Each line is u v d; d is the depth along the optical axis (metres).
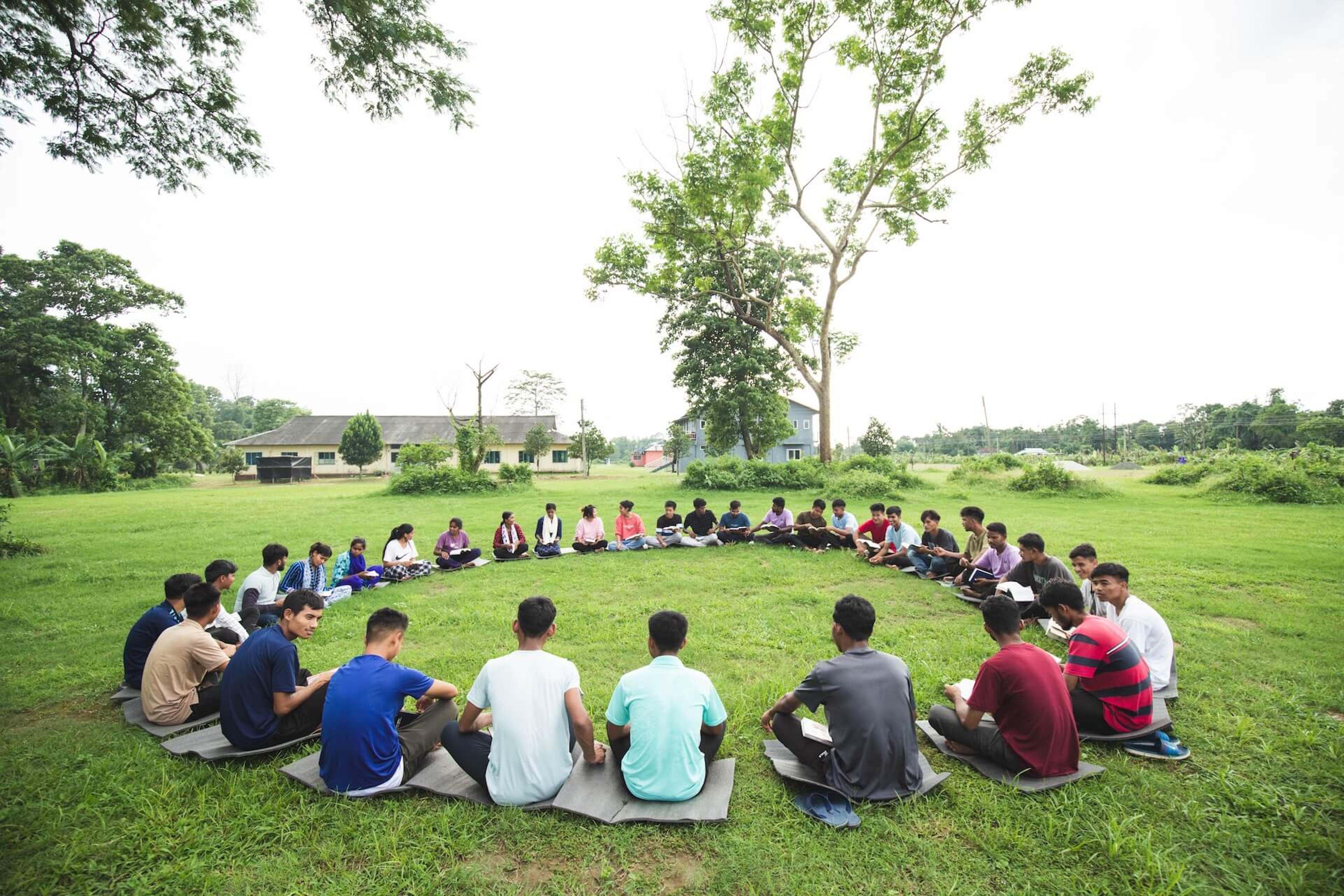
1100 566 4.23
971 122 18.28
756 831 2.71
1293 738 3.46
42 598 7.27
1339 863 2.48
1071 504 16.22
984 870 2.47
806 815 2.83
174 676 3.91
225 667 4.03
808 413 42.91
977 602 6.52
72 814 2.90
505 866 2.52
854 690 2.91
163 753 3.52
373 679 3.05
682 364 26.59
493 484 23.34
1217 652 4.84
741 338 25.55
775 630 5.68
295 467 39.19
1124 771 3.18
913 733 2.98
